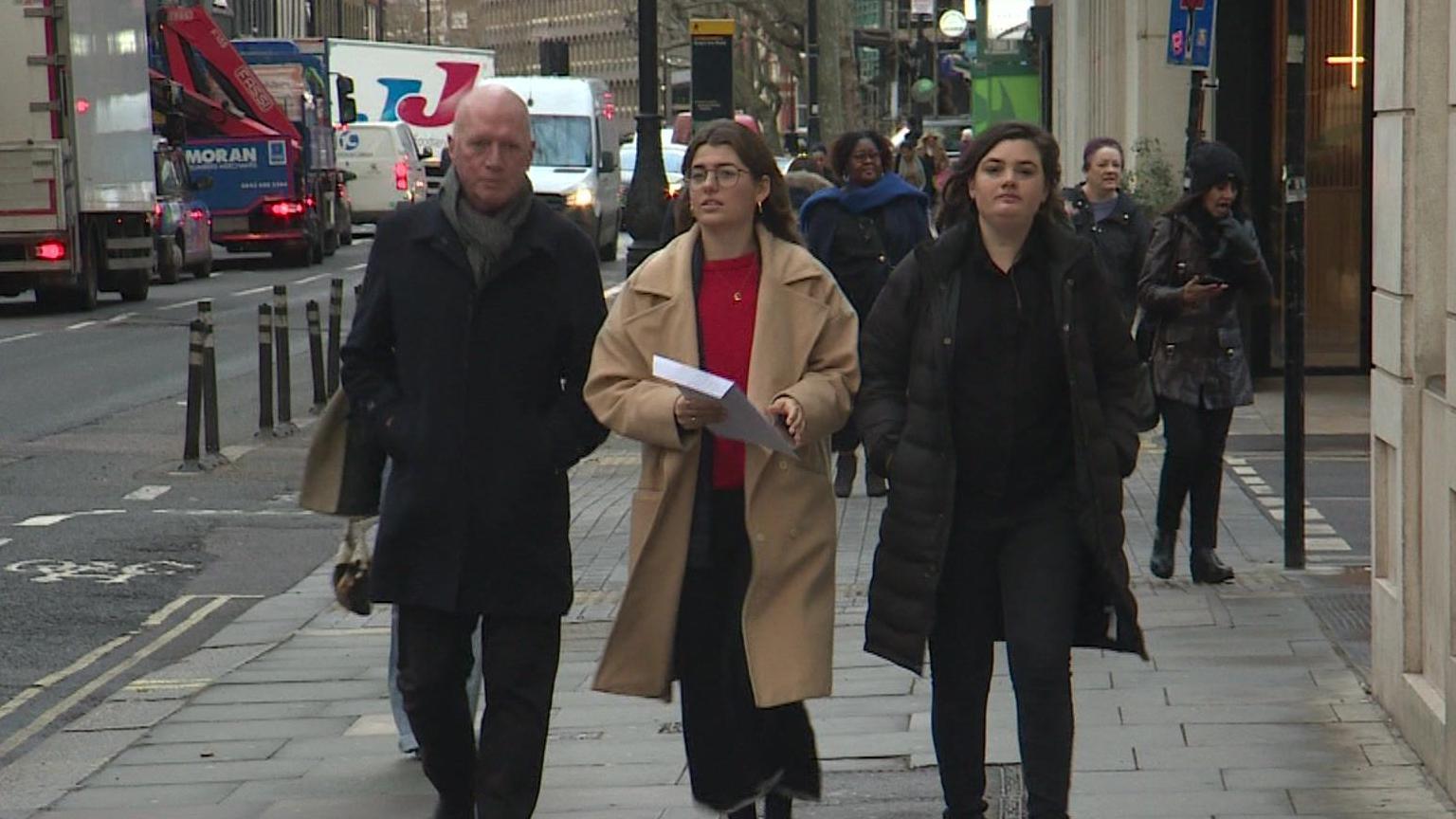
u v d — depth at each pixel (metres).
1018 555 17.14
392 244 17.42
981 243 17.20
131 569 35.16
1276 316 58.44
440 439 17.14
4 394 60.75
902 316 17.34
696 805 18.41
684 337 17.19
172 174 110.75
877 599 17.23
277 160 124.38
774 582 17.09
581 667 26.72
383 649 28.31
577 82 122.94
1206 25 48.06
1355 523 36.38
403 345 17.33
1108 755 21.05
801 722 17.98
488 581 17.23
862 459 46.62
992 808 19.30
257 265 127.88
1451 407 19.25
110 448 49.88
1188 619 27.73
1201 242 29.39
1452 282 19.05
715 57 67.88
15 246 86.38
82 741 23.97
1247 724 22.09
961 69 169.88
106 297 100.50
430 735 17.83
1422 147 21.20
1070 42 108.25
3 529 39.00
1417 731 20.66
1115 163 35.44
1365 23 57.56
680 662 17.75
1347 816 18.70
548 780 21.16
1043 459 17.17
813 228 37.59
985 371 17.05
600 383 17.22
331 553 36.78
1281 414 51.88
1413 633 21.41
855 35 189.00
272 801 20.77
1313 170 58.12
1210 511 30.33
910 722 22.98
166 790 21.36
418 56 169.25
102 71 89.94
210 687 26.17
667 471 17.14
